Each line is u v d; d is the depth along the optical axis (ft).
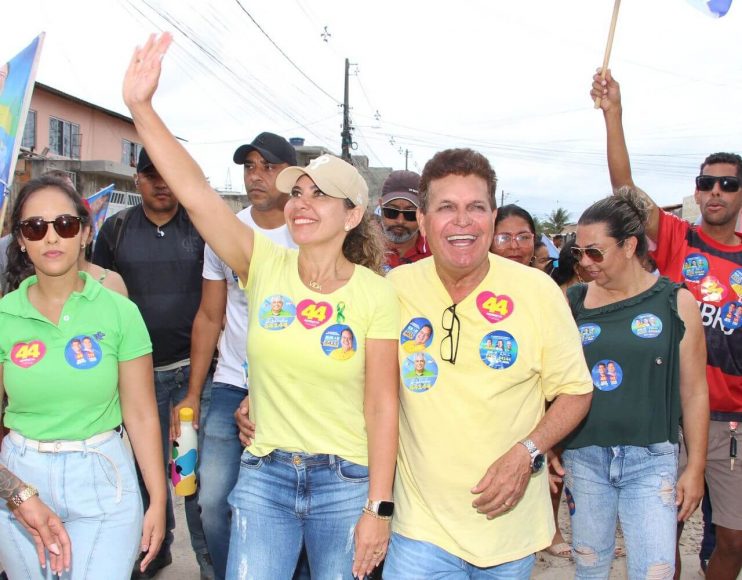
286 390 8.14
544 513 8.66
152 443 8.93
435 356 8.27
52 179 8.34
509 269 8.37
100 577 8.09
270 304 8.21
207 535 11.51
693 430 10.15
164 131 7.80
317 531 8.34
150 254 13.03
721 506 11.81
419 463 8.34
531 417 8.43
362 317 8.07
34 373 8.08
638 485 9.64
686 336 9.89
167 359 13.25
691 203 65.16
